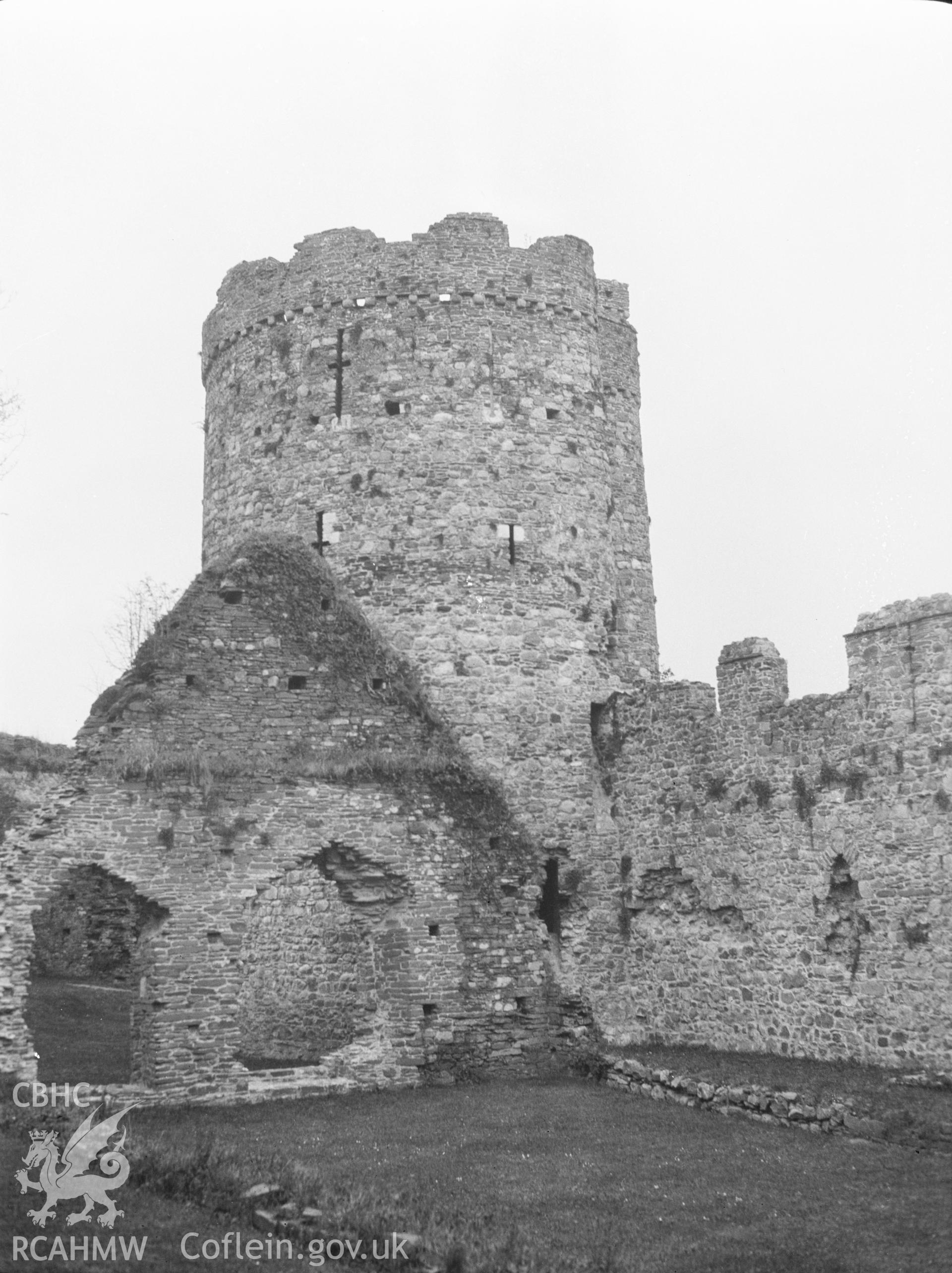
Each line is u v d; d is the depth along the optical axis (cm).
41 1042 2905
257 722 2680
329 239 3397
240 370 3475
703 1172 1788
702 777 2873
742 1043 2716
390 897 2611
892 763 2456
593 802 3133
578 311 3444
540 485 3291
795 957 2611
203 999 2402
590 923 3055
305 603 2792
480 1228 1498
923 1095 2102
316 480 3278
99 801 2412
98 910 3894
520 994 2644
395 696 2806
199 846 2459
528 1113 2206
